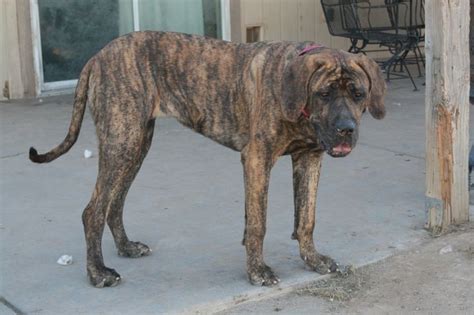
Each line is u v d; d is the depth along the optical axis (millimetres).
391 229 4844
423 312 3807
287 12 10469
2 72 8500
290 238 4699
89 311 3762
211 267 4285
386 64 9547
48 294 3953
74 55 8922
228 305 3859
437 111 4734
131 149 4027
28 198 5477
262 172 3918
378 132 7297
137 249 4438
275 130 3832
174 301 3857
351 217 5051
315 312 3812
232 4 9930
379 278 4184
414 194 5504
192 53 4113
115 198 4293
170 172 6086
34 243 4645
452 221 4859
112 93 4000
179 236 4754
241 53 4047
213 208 5250
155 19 9492
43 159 4168
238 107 4016
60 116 7805
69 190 5648
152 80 4082
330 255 4438
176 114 4152
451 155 4770
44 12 8641
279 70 3805
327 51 3682
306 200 4184
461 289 4035
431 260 4395
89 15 8969
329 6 9484
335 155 3578
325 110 3574
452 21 4664
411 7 9352
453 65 4711
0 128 7324
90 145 6867
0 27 8391
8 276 4176
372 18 10828
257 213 3975
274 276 4055
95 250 4051
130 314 3727
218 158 6469
